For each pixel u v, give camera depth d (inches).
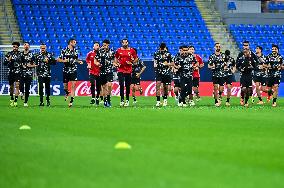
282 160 1414.9
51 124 2369.6
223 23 7027.6
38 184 1116.5
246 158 1440.7
